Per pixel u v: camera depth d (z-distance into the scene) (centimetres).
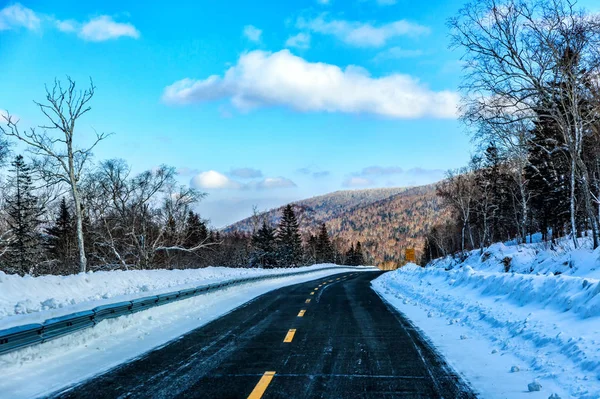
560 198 3550
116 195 4019
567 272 1811
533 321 888
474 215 5819
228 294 2050
